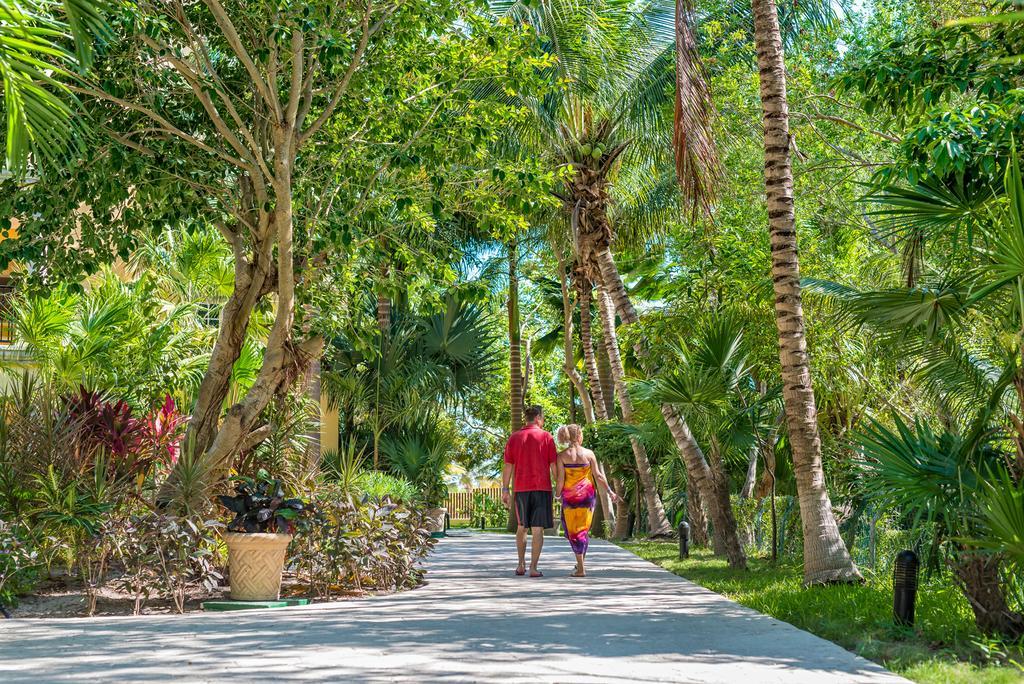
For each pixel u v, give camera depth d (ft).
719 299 44.65
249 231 41.57
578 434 36.99
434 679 16.02
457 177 38.40
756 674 16.61
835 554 30.50
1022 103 22.66
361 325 44.50
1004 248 20.48
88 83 32.45
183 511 31.76
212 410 38.04
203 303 59.82
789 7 60.75
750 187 50.29
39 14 20.12
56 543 29.81
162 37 34.45
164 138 36.40
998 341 27.14
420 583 33.53
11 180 34.81
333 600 29.25
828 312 40.16
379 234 40.14
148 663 17.60
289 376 36.06
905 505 22.65
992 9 27.45
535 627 22.33
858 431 24.14
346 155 37.35
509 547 55.57
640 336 47.11
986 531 20.77
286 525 28.58
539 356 127.65
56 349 45.80
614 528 75.41
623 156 62.85
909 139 22.56
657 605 26.68
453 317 88.38
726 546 40.27
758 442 42.75
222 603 27.27
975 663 18.26
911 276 27.63
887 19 56.70
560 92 53.72
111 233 38.52
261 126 38.09
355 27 36.11
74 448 32.63
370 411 85.40
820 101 56.49
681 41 36.32
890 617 22.27
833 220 55.26
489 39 36.17
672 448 54.39
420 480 80.18
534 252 96.02
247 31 35.17
